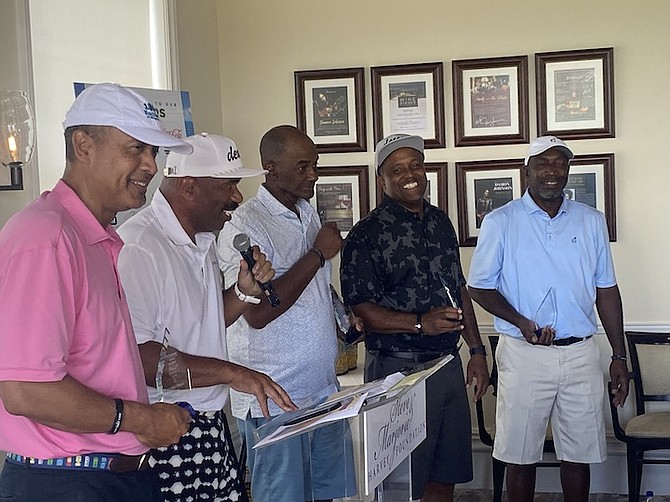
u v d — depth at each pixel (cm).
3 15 279
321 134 449
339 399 186
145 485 183
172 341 221
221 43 459
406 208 316
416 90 439
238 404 282
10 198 277
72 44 346
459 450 315
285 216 290
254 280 246
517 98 430
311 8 450
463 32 436
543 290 351
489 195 435
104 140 170
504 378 361
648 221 425
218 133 455
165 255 221
